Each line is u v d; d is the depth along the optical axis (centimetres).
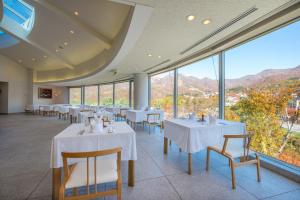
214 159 277
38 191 180
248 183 201
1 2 555
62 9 405
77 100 1204
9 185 192
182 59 471
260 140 277
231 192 182
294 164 226
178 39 319
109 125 236
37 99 1114
